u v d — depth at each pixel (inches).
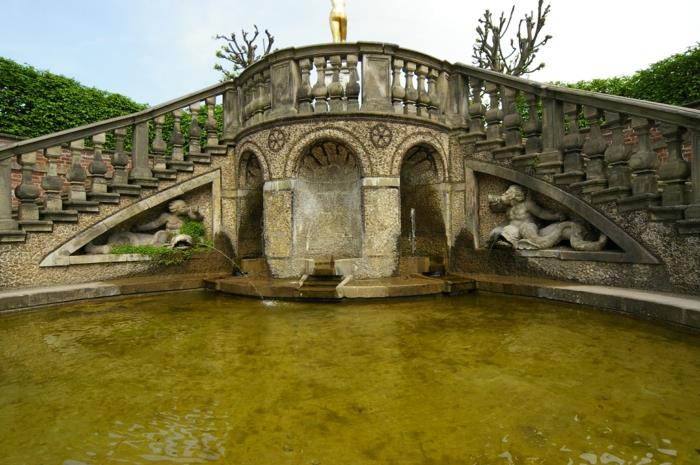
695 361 145.6
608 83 485.7
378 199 302.8
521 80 293.6
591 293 221.3
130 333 195.2
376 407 116.3
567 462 88.7
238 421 109.3
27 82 422.6
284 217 312.7
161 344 177.8
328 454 92.8
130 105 506.3
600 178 248.7
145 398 124.4
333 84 304.5
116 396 126.0
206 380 137.9
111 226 315.3
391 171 307.0
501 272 303.7
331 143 313.9
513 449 94.0
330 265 286.5
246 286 274.7
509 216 299.7
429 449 94.4
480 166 320.2
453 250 337.4
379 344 173.3
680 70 399.5
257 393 127.0
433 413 112.2
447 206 337.4
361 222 304.8
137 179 328.8
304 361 154.7
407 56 315.9
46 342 182.2
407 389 128.1
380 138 305.0
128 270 315.3
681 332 177.3
